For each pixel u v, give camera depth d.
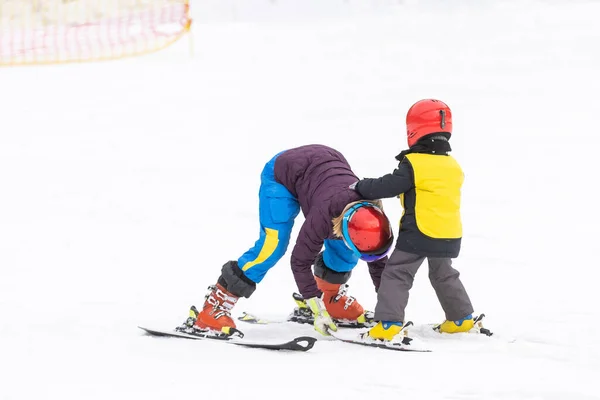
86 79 55.72
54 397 10.99
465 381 11.39
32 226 25.47
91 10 77.81
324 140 37.56
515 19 71.56
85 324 15.16
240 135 39.75
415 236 13.44
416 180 13.37
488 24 70.69
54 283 19.14
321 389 11.17
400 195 13.92
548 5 76.25
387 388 11.16
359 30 72.62
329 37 70.31
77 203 28.50
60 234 24.52
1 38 68.75
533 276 19.25
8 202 28.72
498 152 34.09
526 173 30.72
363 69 56.12
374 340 13.42
